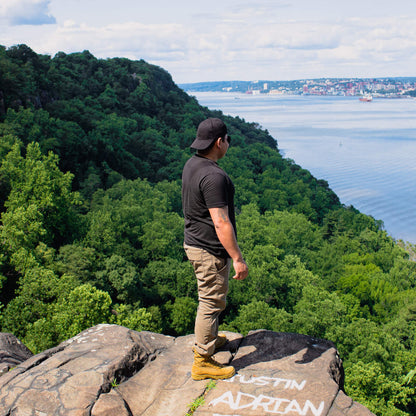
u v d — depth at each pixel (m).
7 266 43.38
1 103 96.88
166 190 100.38
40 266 41.28
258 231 72.19
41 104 118.88
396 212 145.50
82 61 186.00
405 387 30.59
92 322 25.30
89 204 81.19
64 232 58.06
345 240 82.12
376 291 59.16
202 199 4.91
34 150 59.94
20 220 44.84
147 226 67.31
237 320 44.00
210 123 5.03
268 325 40.97
